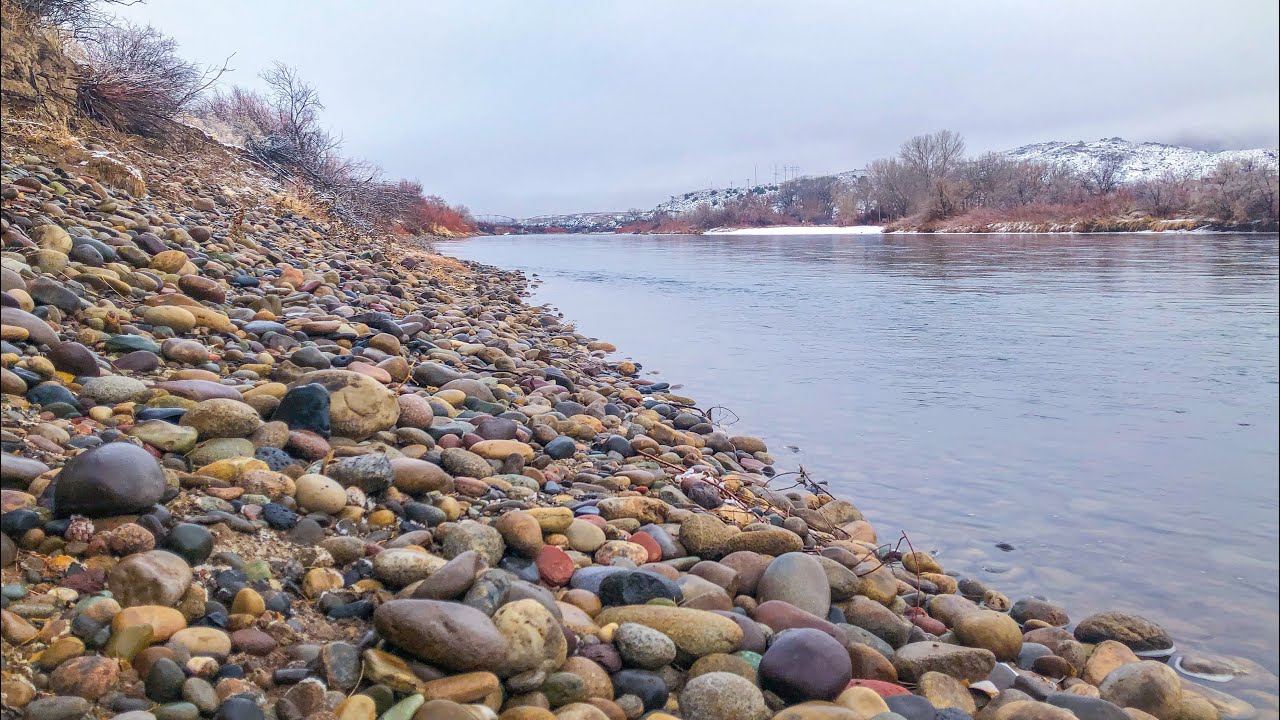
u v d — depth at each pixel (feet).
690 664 10.13
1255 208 144.36
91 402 12.86
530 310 46.70
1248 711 10.46
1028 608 12.99
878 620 11.91
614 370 31.22
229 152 59.41
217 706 7.72
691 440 21.22
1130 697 10.62
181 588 8.66
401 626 8.56
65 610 8.19
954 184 210.79
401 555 10.20
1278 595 13.19
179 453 12.10
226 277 25.29
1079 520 16.30
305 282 28.78
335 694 8.21
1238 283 57.21
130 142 43.16
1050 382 27.76
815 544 15.11
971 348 34.27
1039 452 20.43
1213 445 20.59
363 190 78.54
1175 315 42.19
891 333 38.65
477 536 11.42
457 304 40.27
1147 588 13.58
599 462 17.98
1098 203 176.35
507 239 208.95
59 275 18.22
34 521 8.91
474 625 8.63
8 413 11.41
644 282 68.80
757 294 57.41
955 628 12.16
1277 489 17.51
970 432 22.30
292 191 58.34
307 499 11.43
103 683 7.51
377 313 24.58
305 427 13.82
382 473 12.42
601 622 10.44
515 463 16.05
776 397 26.86
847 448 21.33
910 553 14.58
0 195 21.67
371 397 14.84
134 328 16.88
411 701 8.15
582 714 8.54
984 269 74.13
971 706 10.57
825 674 9.77
